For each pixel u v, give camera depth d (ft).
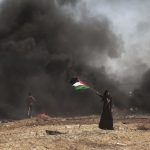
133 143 49.14
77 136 53.21
